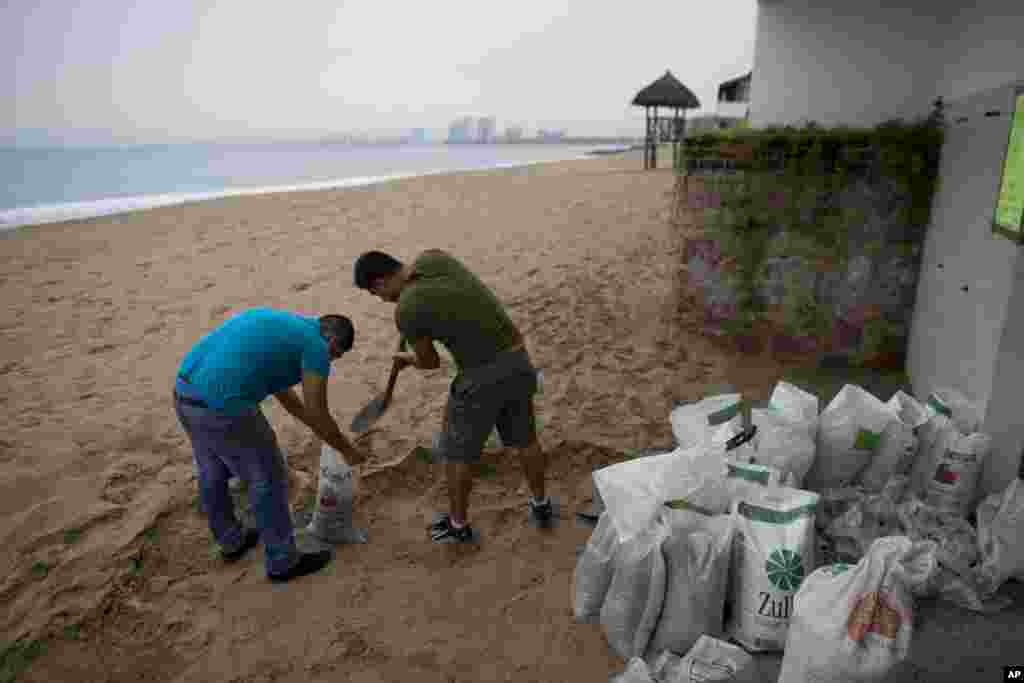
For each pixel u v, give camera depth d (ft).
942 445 10.37
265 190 66.69
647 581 8.11
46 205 54.08
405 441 13.94
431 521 11.39
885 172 15.40
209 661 8.54
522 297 23.94
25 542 10.74
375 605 9.45
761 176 16.52
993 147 10.84
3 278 28.09
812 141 15.83
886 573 7.14
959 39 13.94
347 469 10.48
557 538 10.83
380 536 11.02
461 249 32.40
